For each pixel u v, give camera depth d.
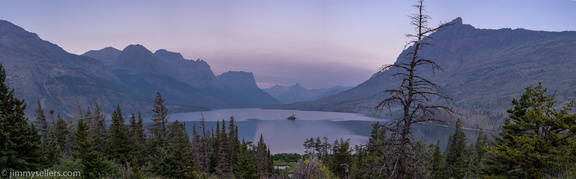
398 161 12.60
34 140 18.45
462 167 43.31
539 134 20.78
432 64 11.53
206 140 72.06
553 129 20.08
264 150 78.88
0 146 16.11
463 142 52.56
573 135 19.27
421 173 12.36
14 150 16.89
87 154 18.58
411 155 12.38
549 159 19.11
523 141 19.69
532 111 19.92
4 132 16.31
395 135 12.73
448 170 49.44
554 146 19.61
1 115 17.08
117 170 22.48
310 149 121.00
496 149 21.70
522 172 20.52
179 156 28.92
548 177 18.42
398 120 12.48
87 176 17.97
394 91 12.48
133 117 61.16
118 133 35.00
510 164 22.08
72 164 18.58
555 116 19.55
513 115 22.42
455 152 51.78
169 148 29.34
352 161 35.72
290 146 164.62
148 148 42.66
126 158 33.72
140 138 53.91
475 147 63.88
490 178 22.38
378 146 13.33
